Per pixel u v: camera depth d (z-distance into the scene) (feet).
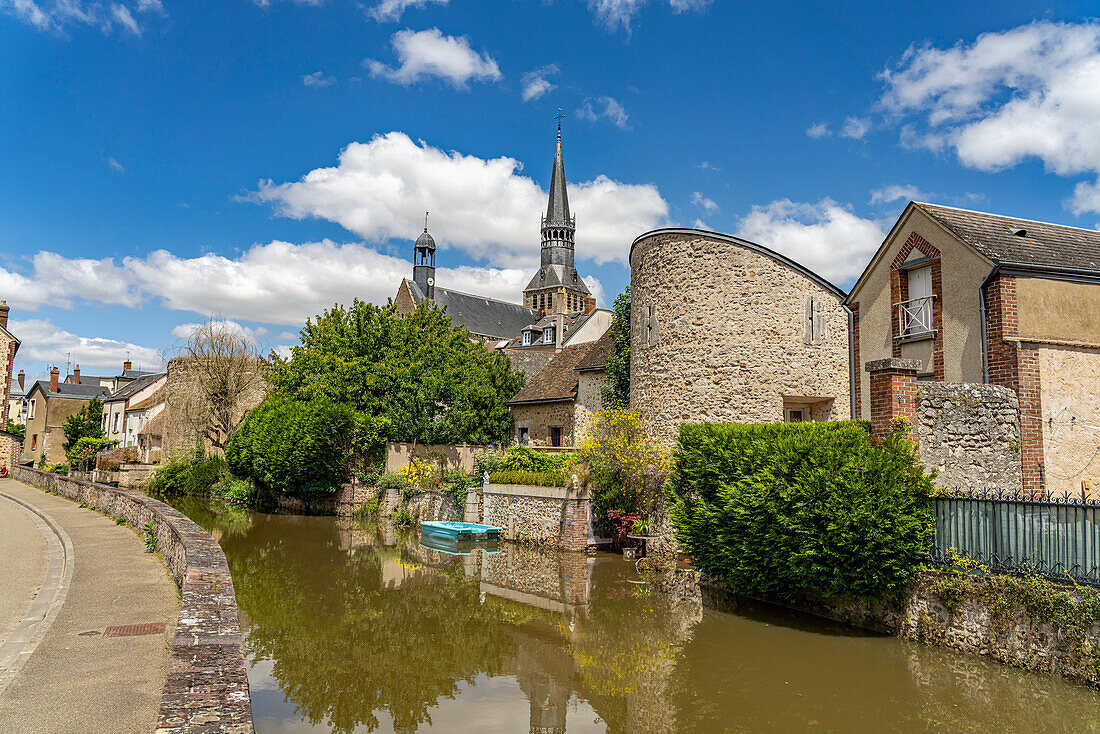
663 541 49.49
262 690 26.50
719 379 49.70
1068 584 24.12
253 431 91.56
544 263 256.32
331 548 60.39
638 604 39.29
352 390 88.58
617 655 30.48
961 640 27.30
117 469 118.32
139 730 17.80
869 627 31.65
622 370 69.97
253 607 39.11
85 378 229.04
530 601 40.37
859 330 49.24
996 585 25.81
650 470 51.31
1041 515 25.38
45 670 22.34
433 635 33.86
